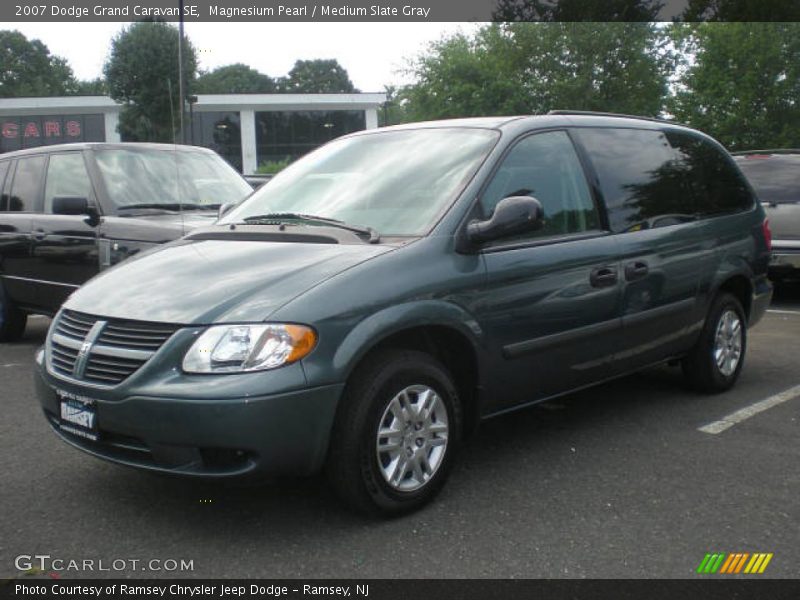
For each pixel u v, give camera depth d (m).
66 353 3.66
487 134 4.39
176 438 3.22
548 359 4.28
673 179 5.32
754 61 26.34
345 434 3.43
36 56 91.88
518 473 4.20
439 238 3.83
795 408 5.37
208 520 3.64
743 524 3.57
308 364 3.27
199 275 3.66
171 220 6.40
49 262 7.03
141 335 3.41
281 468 3.27
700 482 4.06
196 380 3.22
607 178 4.80
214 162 7.76
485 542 3.41
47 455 4.51
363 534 3.49
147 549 3.37
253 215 4.60
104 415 3.39
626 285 4.68
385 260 3.62
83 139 44.91
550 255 4.23
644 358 4.98
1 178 7.95
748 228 5.88
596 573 3.15
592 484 4.04
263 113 49.75
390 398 3.54
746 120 26.25
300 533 3.50
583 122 4.86
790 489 3.97
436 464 3.75
